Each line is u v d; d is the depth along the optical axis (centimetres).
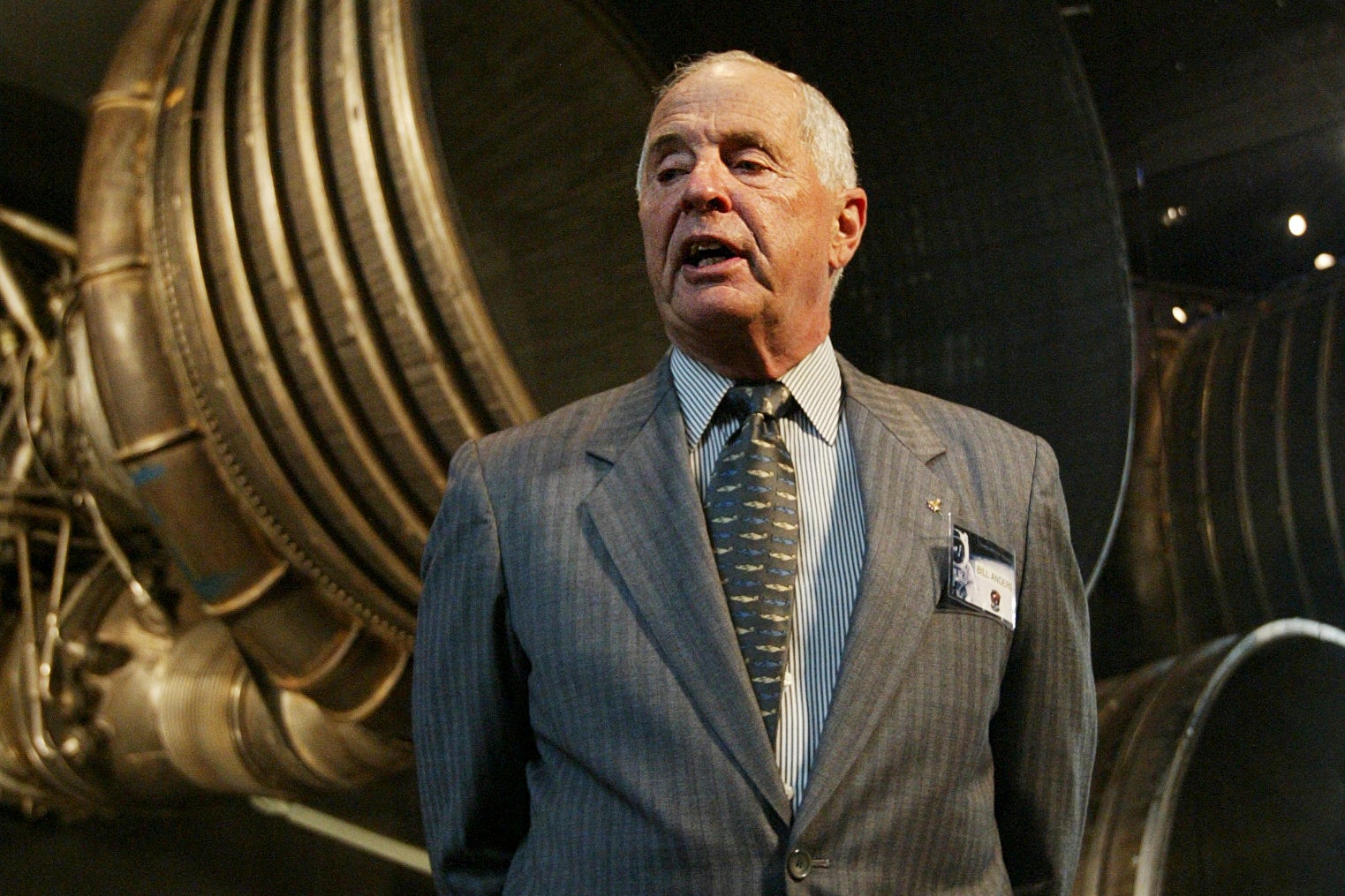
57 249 536
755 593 172
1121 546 624
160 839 622
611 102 411
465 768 187
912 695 167
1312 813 434
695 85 191
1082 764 192
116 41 603
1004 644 179
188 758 480
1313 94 585
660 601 170
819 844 158
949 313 419
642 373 362
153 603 476
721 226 183
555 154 398
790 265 184
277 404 322
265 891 616
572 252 386
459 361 296
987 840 173
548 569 177
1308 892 429
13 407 514
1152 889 352
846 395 193
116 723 488
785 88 192
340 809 607
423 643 191
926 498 180
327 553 346
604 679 168
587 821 166
